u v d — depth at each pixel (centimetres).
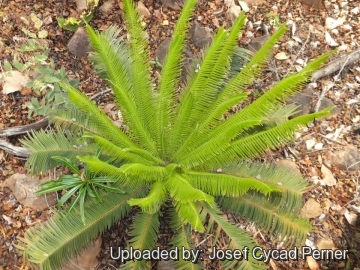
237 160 111
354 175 142
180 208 100
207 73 111
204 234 124
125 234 122
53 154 114
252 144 104
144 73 113
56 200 123
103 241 121
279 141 101
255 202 115
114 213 112
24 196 122
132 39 109
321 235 131
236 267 111
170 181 109
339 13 171
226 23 161
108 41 120
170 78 112
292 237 112
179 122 114
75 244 106
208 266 121
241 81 112
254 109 105
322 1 171
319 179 139
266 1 168
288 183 114
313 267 126
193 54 150
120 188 114
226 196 118
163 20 158
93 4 148
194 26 154
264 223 114
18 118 134
